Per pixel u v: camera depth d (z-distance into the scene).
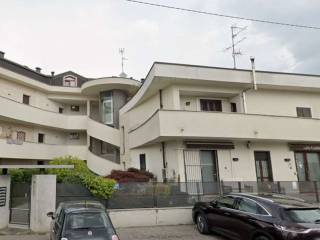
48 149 27.84
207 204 11.34
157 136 16.48
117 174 18.56
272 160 19.48
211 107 19.75
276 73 19.67
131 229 12.30
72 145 29.41
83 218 7.68
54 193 12.23
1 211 12.31
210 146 17.78
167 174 18.12
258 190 14.69
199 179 17.50
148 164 20.52
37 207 11.91
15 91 27.19
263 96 20.42
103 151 27.84
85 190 12.92
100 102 28.81
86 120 30.36
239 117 17.77
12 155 24.34
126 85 27.20
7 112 24.23
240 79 18.67
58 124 29.38
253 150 19.17
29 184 12.63
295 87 20.34
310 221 7.83
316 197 15.28
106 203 12.94
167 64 17.27
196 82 18.22
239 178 18.33
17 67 28.55
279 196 9.50
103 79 26.98
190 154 17.62
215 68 18.20
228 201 10.23
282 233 7.63
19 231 11.88
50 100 31.03
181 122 16.56
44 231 11.72
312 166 20.62
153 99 20.55
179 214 13.30
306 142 20.05
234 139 17.98
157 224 13.05
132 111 23.80
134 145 21.38
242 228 9.04
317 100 21.91
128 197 13.18
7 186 12.66
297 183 15.27
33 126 28.11
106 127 25.31
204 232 11.20
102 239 7.24
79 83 33.69
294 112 21.03
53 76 32.88
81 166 20.64
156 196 13.43
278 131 18.53
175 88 18.16
